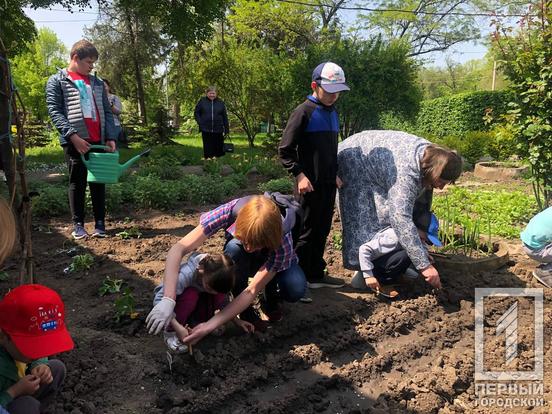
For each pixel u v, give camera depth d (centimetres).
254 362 336
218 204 826
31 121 2320
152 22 2488
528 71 656
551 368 355
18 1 1402
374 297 434
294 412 301
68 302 413
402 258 421
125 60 2653
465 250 537
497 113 2195
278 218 296
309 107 406
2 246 196
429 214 448
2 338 215
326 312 398
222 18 1752
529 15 662
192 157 1425
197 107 1398
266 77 1870
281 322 377
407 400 318
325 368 341
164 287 306
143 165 1169
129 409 281
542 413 306
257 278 333
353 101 1449
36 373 234
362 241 435
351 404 310
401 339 389
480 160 1427
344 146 448
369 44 1485
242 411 288
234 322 361
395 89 1472
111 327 368
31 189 780
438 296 439
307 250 433
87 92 566
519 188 1019
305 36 2858
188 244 325
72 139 543
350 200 441
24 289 219
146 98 3048
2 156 296
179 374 313
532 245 475
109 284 440
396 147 414
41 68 3628
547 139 656
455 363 353
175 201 787
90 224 659
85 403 280
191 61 2542
